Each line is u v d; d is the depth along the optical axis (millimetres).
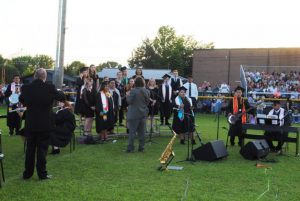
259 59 41062
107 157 9469
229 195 6406
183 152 10516
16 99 12938
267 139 10977
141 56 75500
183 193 6430
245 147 9703
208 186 6949
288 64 39812
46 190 6418
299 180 7598
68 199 5961
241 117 11672
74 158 9211
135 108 10250
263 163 9281
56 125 9492
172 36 76125
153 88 14039
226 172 8141
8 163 8578
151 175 7684
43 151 7109
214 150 9250
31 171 7145
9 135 13180
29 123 6930
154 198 6102
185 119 11617
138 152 10297
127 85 13617
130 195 6242
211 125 18094
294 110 22328
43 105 6938
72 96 22672
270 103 22641
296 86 27000
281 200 6211
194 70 44094
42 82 7004
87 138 11508
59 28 16438
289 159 10008
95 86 12141
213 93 27391
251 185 7109
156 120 14203
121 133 13078
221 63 42875
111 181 7141
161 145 11648
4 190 6375
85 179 7238
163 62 72250
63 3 16250
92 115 11930
